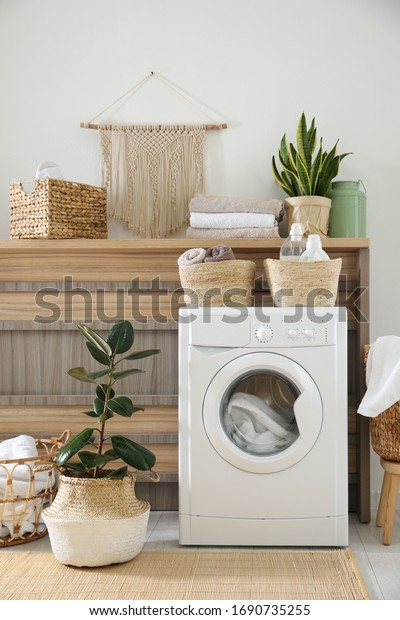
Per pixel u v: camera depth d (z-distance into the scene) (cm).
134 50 356
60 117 357
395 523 310
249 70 353
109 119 356
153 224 353
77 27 357
